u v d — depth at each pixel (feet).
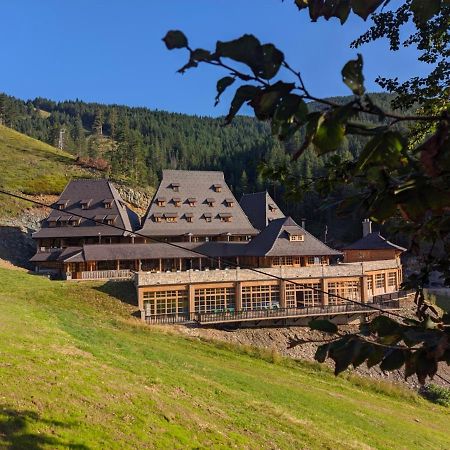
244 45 5.09
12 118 495.41
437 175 5.67
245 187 370.32
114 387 46.73
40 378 43.21
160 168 456.45
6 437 30.89
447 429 74.79
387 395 90.07
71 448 32.12
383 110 5.52
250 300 126.72
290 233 155.02
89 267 156.46
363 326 7.86
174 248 166.30
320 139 5.46
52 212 187.21
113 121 576.20
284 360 99.50
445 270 11.10
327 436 53.78
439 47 19.88
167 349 87.56
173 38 5.15
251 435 46.78
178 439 39.60
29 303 100.68
